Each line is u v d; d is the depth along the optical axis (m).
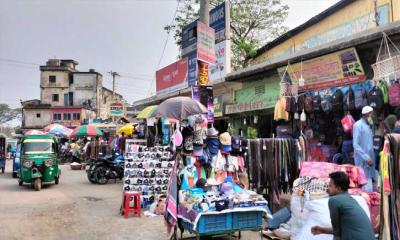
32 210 10.19
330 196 4.31
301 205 6.30
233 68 21.78
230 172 8.34
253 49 20.33
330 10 13.52
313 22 14.55
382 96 7.08
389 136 5.65
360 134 7.04
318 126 9.07
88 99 54.38
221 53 14.59
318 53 8.62
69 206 10.75
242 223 6.44
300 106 8.92
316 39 14.55
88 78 54.50
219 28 14.78
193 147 8.03
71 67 55.97
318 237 5.80
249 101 12.37
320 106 8.43
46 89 54.31
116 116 33.12
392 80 7.01
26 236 7.54
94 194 13.00
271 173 8.34
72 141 33.94
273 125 11.48
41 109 51.44
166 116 7.84
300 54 9.10
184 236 7.42
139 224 8.48
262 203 6.57
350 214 3.96
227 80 12.43
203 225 6.11
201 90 10.73
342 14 13.15
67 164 29.02
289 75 9.88
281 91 9.48
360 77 8.11
